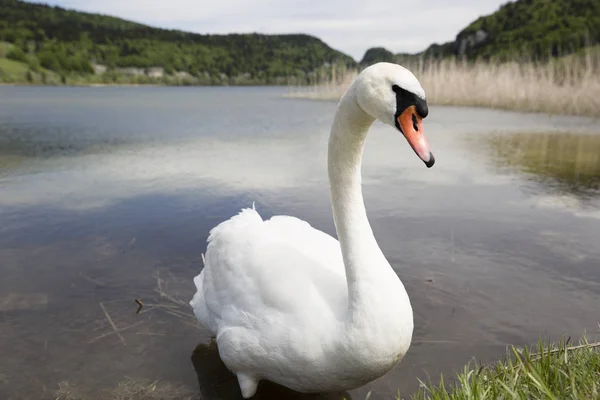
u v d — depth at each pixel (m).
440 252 5.31
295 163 9.68
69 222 6.27
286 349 2.92
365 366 2.80
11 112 20.69
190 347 3.82
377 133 14.32
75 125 15.96
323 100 29.38
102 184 8.06
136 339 3.89
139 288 4.62
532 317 4.04
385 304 2.78
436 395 2.68
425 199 7.19
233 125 16.08
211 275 3.64
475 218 6.35
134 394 3.30
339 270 3.29
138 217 6.45
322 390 3.10
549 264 5.00
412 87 2.66
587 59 19.56
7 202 7.12
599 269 4.87
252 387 3.28
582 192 7.47
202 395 3.32
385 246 5.47
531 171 8.84
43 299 4.43
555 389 2.58
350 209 2.96
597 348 3.31
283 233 3.67
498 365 3.05
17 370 3.51
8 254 5.32
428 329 3.92
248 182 8.16
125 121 17.28
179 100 30.98
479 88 21.61
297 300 2.97
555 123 15.17
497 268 4.91
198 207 6.84
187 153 10.75
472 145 11.51
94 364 3.59
